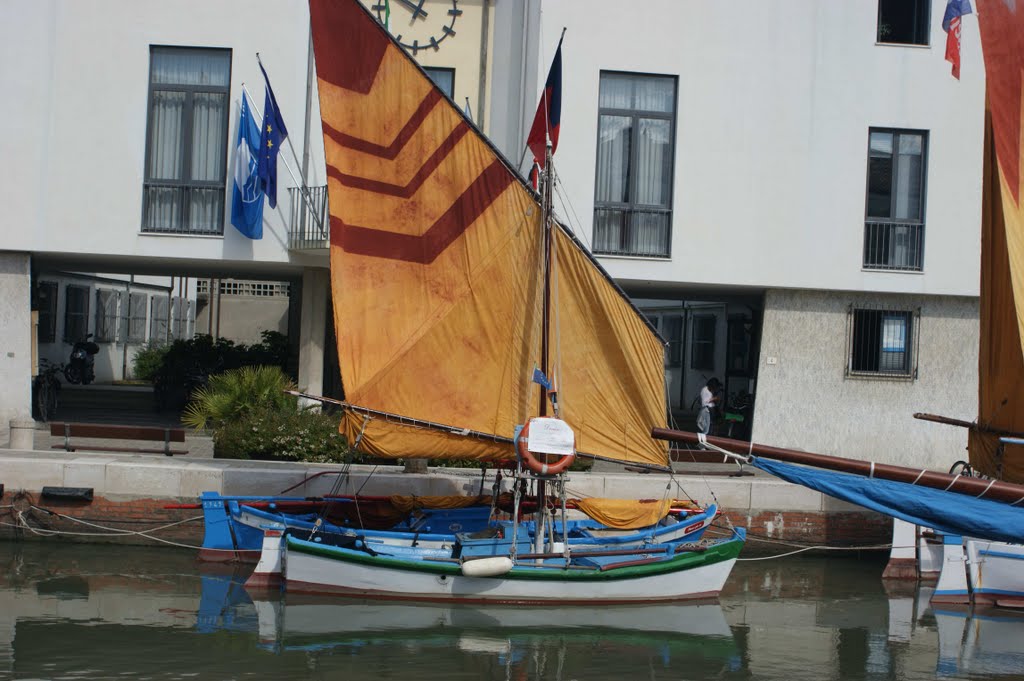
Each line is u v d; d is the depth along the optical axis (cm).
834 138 2062
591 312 1418
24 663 1072
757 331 2439
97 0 1995
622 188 2052
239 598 1337
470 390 1423
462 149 1417
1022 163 1286
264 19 2011
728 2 2038
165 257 2027
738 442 1285
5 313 2011
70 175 2000
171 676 1051
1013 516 1173
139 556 1541
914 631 1327
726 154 2047
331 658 1129
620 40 2022
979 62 2086
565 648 1205
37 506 1598
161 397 2475
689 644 1241
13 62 1983
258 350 2545
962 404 2123
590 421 1430
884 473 1219
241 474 1590
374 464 1752
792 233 2058
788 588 1523
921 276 2088
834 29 2058
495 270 1423
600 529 1559
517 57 2091
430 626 1260
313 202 1995
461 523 1538
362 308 1404
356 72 1425
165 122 2025
